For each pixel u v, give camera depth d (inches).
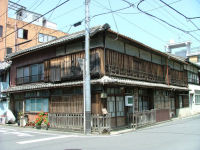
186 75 1118.4
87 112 502.6
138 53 717.3
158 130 543.8
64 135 485.7
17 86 799.7
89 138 434.3
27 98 743.7
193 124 661.9
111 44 596.7
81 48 591.5
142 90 732.0
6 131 573.3
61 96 610.5
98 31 531.5
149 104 759.1
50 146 350.9
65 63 621.3
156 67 823.1
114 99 589.3
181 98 1053.2
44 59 693.3
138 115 599.8
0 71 886.4
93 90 540.4
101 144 359.9
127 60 651.5
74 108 569.6
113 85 561.6
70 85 555.2
